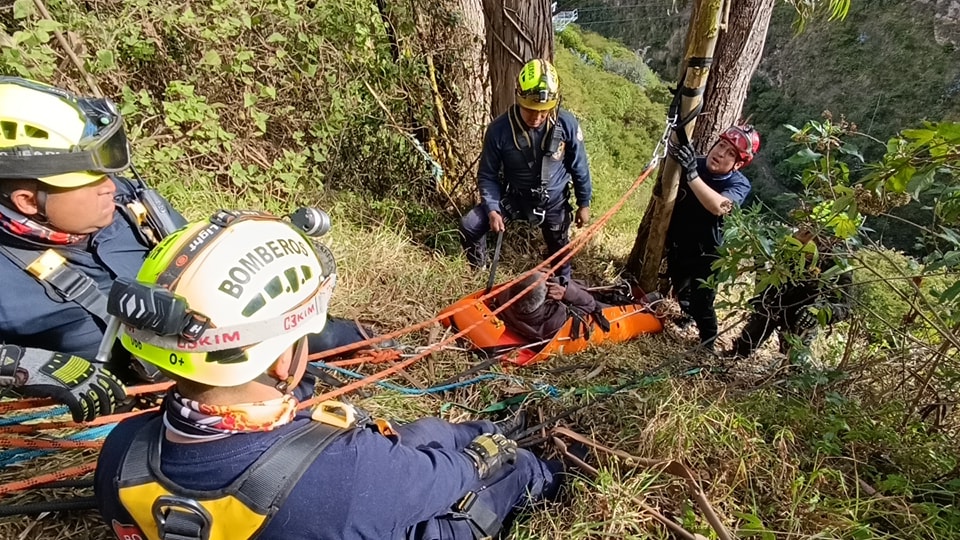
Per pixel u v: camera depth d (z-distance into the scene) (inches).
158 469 44.9
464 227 165.6
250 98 157.0
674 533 79.1
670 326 166.2
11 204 68.2
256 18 162.1
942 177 89.0
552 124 149.6
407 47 179.5
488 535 70.6
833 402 99.7
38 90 65.5
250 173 162.1
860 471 92.0
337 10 171.3
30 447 76.0
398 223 176.4
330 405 51.5
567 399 111.0
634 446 96.3
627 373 125.2
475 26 207.5
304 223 68.4
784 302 130.5
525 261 183.5
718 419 96.0
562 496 87.2
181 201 148.5
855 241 97.0
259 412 45.1
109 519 49.1
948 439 95.9
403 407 105.8
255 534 44.4
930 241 90.5
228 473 44.1
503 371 122.3
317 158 169.6
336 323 114.3
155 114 152.3
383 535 51.8
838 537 76.0
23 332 73.6
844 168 94.6
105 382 67.7
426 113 184.4
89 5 152.0
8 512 67.4
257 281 43.7
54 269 72.4
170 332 40.2
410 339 132.3
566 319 136.3
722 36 159.8
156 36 154.6
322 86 178.1
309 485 45.1
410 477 53.9
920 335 112.9
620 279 182.5
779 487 85.9
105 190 72.5
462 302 139.6
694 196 152.9
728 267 105.0
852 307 109.0
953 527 77.0
